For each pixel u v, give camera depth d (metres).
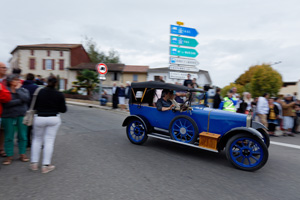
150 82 5.24
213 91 8.48
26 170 3.57
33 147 3.54
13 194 2.76
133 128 5.61
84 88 17.89
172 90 5.20
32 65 27.36
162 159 4.38
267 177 3.67
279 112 7.47
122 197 2.77
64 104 3.63
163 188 3.08
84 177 3.36
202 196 2.89
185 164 4.15
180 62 10.32
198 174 3.67
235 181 3.44
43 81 7.47
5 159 3.94
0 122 3.71
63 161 4.04
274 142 6.46
